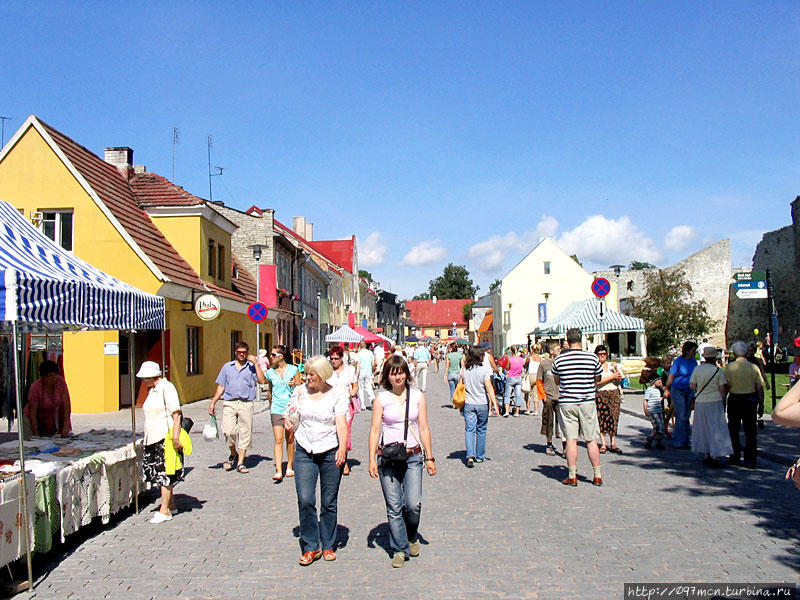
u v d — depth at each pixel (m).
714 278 51.19
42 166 19.62
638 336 36.38
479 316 90.88
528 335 37.50
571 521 7.20
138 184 24.23
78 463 6.75
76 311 6.90
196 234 23.23
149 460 7.70
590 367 9.19
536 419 18.06
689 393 12.17
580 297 56.72
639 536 6.58
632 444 12.95
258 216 34.81
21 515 5.60
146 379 7.72
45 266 7.03
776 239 45.38
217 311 20.16
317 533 6.09
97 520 7.74
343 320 60.91
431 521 7.31
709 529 6.79
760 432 13.42
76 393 18.81
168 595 5.27
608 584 5.26
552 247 57.12
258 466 11.15
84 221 19.55
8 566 5.61
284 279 37.62
